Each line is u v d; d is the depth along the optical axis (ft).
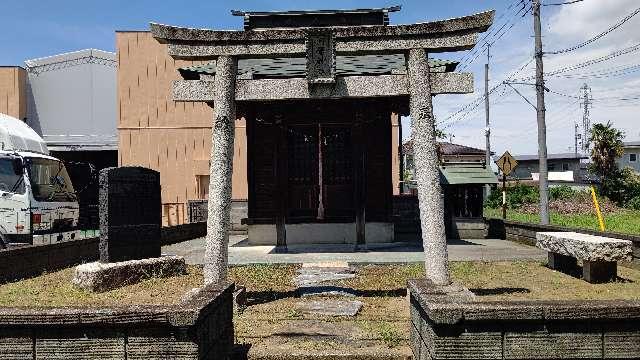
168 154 67.62
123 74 68.08
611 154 115.55
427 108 21.40
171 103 67.92
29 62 73.15
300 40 22.04
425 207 20.92
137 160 67.56
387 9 45.50
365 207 41.93
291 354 14.78
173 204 66.74
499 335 10.84
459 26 21.27
